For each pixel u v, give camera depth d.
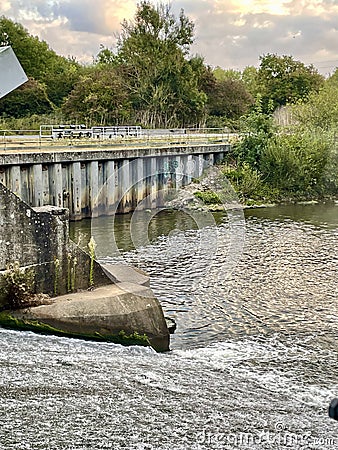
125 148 37.00
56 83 72.88
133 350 13.40
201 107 66.12
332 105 58.28
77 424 9.09
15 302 13.36
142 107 64.12
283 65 89.81
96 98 58.38
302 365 13.77
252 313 17.59
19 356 11.61
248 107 72.88
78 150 34.00
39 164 31.23
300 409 10.82
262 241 27.89
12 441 8.41
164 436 9.02
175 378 11.77
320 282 20.94
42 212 13.99
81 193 34.31
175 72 64.31
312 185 46.31
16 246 13.67
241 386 11.91
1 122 56.31
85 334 13.38
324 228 31.97
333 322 16.98
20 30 84.50
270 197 43.84
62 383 10.54
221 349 14.66
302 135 49.34
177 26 66.00
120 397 10.24
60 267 14.38
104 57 81.62
